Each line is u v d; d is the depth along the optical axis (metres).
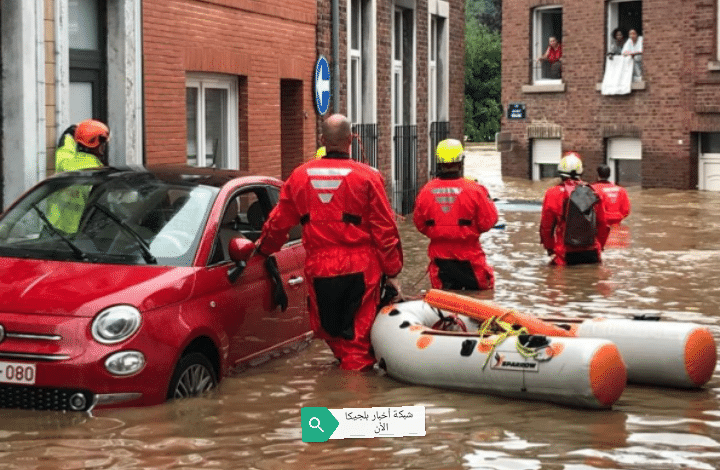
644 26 33.12
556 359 7.41
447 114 26.53
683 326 8.17
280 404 7.39
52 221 8.07
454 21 26.91
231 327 7.90
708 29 31.86
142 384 6.99
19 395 6.96
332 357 8.92
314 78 18.39
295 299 9.01
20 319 6.94
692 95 32.34
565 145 35.19
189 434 6.64
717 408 7.54
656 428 6.96
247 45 16.00
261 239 8.42
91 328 6.93
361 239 8.44
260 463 6.13
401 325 8.27
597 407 7.37
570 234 14.50
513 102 36.12
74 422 6.78
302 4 17.89
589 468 6.09
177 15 14.06
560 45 35.53
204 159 15.34
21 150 11.41
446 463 6.16
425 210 11.81
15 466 6.02
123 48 12.98
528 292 12.51
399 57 23.66
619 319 8.44
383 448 6.44
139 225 7.96
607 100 34.12
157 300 7.20
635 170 34.16
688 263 15.16
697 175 32.78
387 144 22.28
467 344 7.82
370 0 21.19
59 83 11.89
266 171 16.77
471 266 11.80
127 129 13.06
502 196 29.75
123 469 5.99
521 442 6.60
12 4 11.34
